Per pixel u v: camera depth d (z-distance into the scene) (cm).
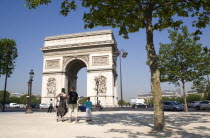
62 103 2294
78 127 1747
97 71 7381
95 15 2038
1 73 5303
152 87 1631
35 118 2684
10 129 1591
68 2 2034
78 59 7762
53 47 7975
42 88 7794
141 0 1833
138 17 1992
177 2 1852
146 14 1797
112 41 7406
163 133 1398
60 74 7744
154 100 1595
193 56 4091
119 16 1998
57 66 7888
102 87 7169
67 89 7944
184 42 4147
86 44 7631
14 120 2361
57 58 7956
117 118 2611
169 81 4356
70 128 1684
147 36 1750
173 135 1317
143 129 1595
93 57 7575
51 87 7694
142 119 2433
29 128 1656
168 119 2400
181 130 1515
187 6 1911
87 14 2106
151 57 1684
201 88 4391
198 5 1848
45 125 1878
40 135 1340
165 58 4316
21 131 1494
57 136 1306
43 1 1903
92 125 1888
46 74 7900
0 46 5275
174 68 4216
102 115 3241
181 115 3039
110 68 7275
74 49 7838
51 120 2402
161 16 2033
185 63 4166
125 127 1722
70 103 2172
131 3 1886
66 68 7894
